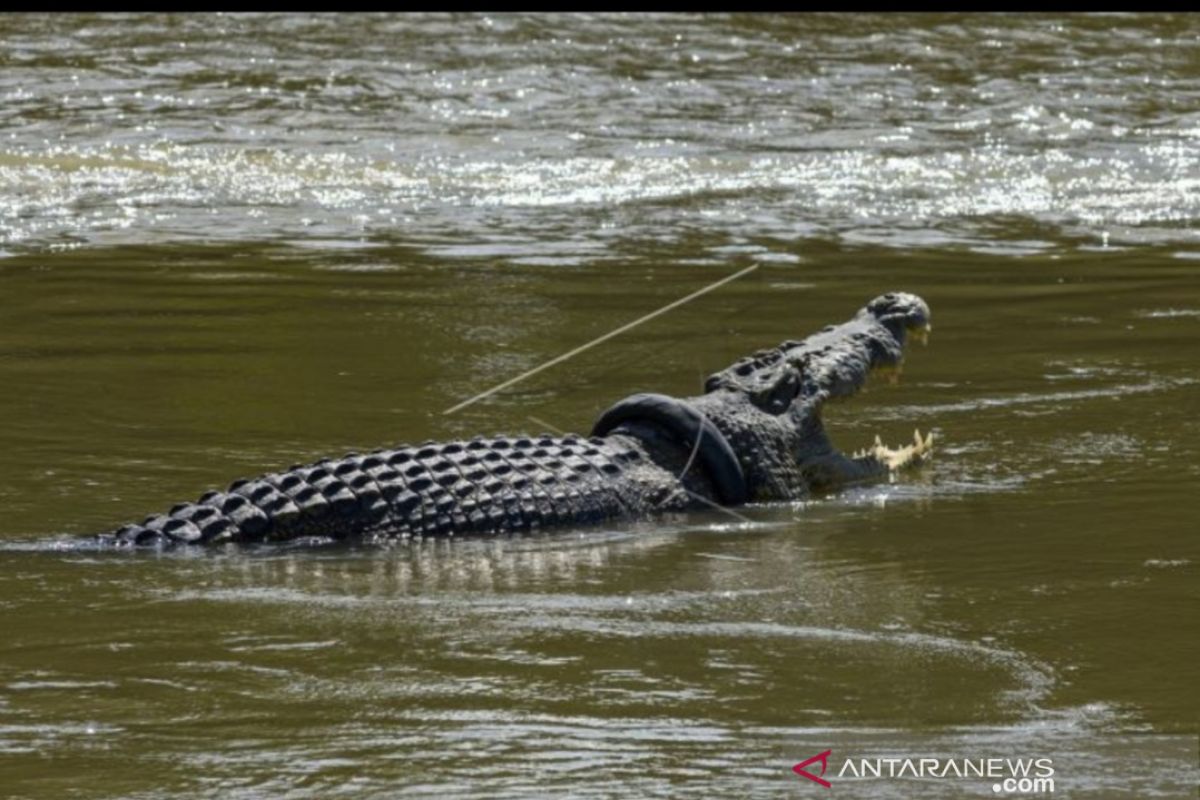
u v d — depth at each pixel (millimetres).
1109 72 75250
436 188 57750
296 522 26297
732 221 53844
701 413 29359
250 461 30609
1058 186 60094
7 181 56969
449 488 27203
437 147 62938
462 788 17609
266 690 20250
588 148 63312
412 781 17781
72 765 18141
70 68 70438
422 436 32219
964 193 58781
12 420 33000
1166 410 34312
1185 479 29844
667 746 18703
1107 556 25672
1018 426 33312
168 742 18750
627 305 43062
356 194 56750
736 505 28766
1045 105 70812
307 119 65500
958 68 74938
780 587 24328
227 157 60875
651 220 53688
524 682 20547
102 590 23828
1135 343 39688
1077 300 44219
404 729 19125
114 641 21828
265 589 23969
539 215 54219
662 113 67938
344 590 23969
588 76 71750
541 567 25172
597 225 52906
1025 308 43281
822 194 58000
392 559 25453
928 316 32656
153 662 21125
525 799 17359
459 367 37312
